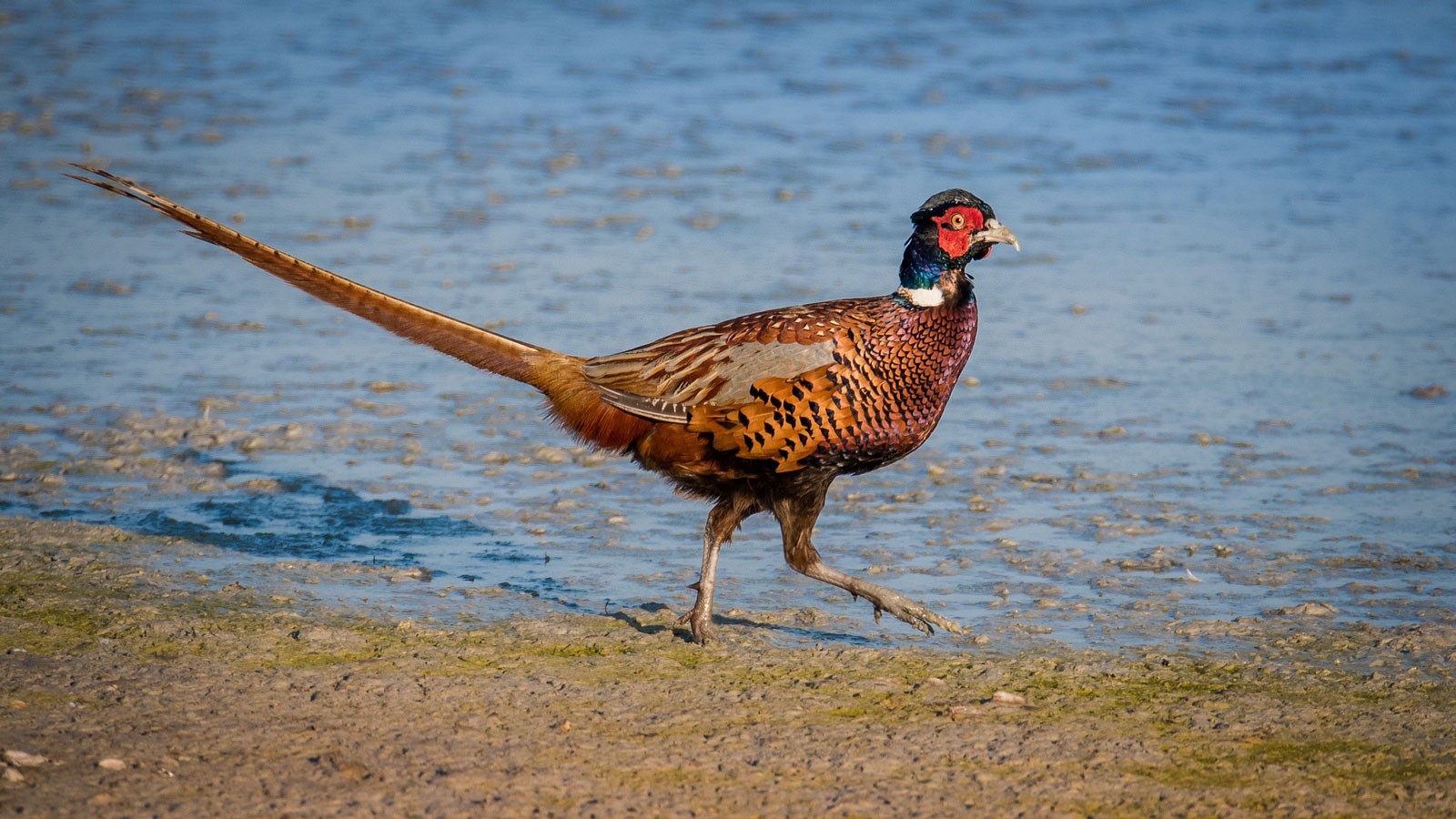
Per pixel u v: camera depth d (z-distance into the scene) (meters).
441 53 36.16
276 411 15.05
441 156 26.67
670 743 8.30
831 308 9.62
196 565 11.16
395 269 19.67
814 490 9.78
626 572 11.34
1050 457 13.87
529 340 16.58
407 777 7.82
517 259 20.28
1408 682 9.22
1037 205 23.45
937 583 11.09
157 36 38.09
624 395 9.81
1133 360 16.66
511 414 15.20
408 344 17.52
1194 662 9.59
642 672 9.33
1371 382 15.84
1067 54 35.16
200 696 8.73
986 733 8.51
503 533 12.17
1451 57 34.19
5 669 9.00
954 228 9.48
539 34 38.53
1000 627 10.23
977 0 42.12
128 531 11.90
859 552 11.75
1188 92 31.28
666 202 23.61
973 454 13.95
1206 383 15.88
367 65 34.84
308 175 25.14
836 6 41.44
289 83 32.88
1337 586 10.94
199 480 13.18
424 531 12.15
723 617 10.46
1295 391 15.59
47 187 24.22
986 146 27.27
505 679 9.12
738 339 9.59
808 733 8.46
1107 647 9.84
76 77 32.94
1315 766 8.16
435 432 14.59
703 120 29.38
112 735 8.16
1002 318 18.23
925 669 9.45
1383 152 26.62
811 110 30.09
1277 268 20.20
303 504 12.69
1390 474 13.33
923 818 7.54
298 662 9.37
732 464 9.67
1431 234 21.73
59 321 17.84
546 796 7.66
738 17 40.31
